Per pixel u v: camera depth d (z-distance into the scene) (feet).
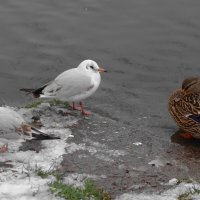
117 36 62.23
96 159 36.88
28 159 35.99
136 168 36.22
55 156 36.68
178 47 60.23
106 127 42.04
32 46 60.80
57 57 59.00
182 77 55.06
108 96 51.37
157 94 52.11
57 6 67.67
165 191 33.32
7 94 52.60
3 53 59.52
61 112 44.19
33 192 31.32
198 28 63.26
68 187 32.01
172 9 66.69
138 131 41.83
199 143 41.83
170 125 45.65
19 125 36.52
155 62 57.77
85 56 59.00
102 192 32.53
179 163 37.52
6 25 63.93
